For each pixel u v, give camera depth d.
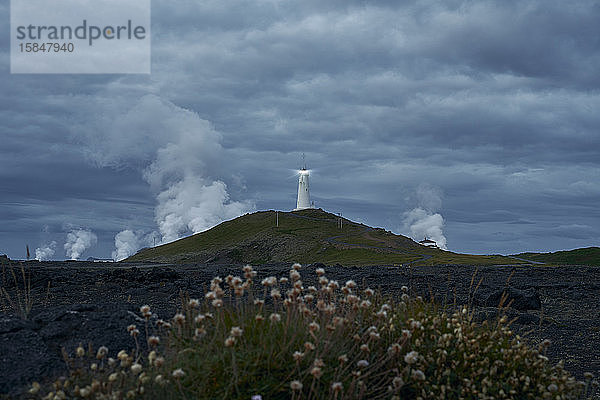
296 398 4.58
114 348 6.30
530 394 5.25
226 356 4.76
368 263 92.69
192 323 5.65
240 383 4.55
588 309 15.57
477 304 15.02
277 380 4.65
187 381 4.58
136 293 14.43
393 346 4.98
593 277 26.81
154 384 4.56
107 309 7.69
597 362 9.20
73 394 4.60
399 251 132.62
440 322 6.16
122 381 4.61
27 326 6.66
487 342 5.91
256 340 5.06
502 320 6.43
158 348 5.57
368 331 5.43
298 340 5.05
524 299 14.96
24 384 5.28
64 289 14.91
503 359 5.65
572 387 5.59
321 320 5.54
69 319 7.00
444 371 5.36
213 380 4.61
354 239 156.00
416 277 22.42
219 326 5.38
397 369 5.12
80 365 5.64
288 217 194.25
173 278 18.00
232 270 22.84
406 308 6.50
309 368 4.68
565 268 32.84
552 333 11.58
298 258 144.38
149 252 192.62
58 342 6.43
